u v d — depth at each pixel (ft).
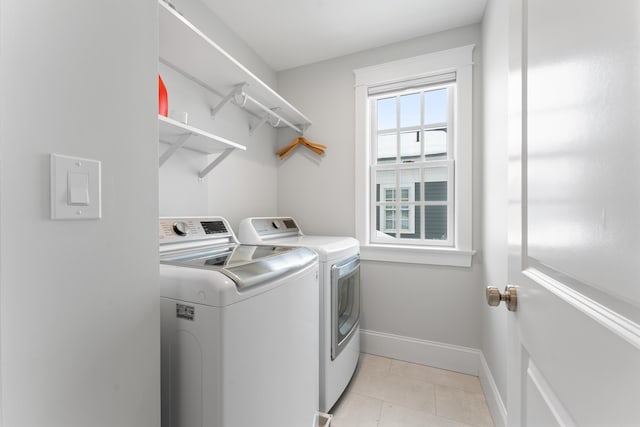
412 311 6.94
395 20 6.25
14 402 1.44
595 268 1.21
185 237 4.19
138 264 2.06
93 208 1.77
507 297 2.27
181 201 5.24
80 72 1.70
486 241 5.75
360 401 5.42
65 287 1.64
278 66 8.13
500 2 4.63
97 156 1.80
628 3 1.02
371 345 7.27
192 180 5.48
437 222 7.11
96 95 1.79
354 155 7.54
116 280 1.91
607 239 1.13
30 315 1.49
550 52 1.65
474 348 6.38
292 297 3.41
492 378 5.22
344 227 7.63
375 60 7.30
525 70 2.04
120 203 1.94
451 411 5.16
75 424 1.68
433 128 7.09
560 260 1.52
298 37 6.84
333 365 5.00
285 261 3.40
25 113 1.46
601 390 1.16
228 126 6.42
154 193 2.18
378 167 7.55
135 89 2.03
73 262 1.67
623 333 1.04
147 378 2.11
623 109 1.04
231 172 6.57
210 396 2.38
